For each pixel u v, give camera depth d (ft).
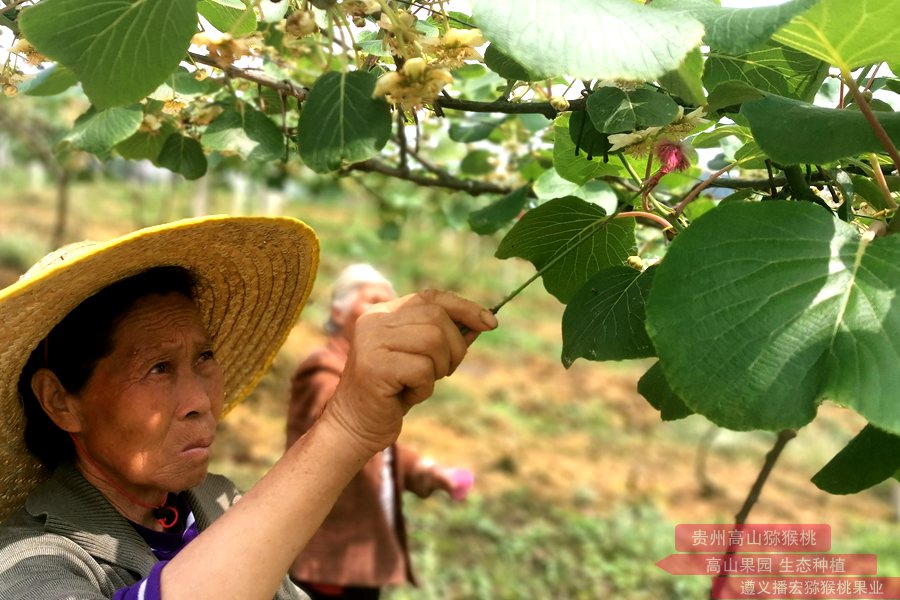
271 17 4.68
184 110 5.86
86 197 66.18
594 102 3.91
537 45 2.73
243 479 24.47
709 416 2.78
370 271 12.37
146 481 4.26
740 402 2.76
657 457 33.65
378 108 3.68
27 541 4.00
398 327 3.41
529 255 4.86
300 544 3.42
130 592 3.34
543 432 34.76
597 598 20.66
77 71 3.70
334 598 12.25
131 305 4.26
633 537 24.48
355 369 3.43
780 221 2.97
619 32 2.79
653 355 4.15
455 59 3.88
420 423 33.58
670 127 4.00
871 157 3.75
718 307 2.87
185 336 4.32
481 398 37.47
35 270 4.12
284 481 3.43
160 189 71.10
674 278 2.93
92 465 4.50
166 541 4.75
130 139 6.18
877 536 26.91
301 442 3.53
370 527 12.20
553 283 5.01
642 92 3.90
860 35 3.01
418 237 65.10
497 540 23.32
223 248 4.62
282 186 17.84
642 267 4.25
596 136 4.32
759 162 4.44
